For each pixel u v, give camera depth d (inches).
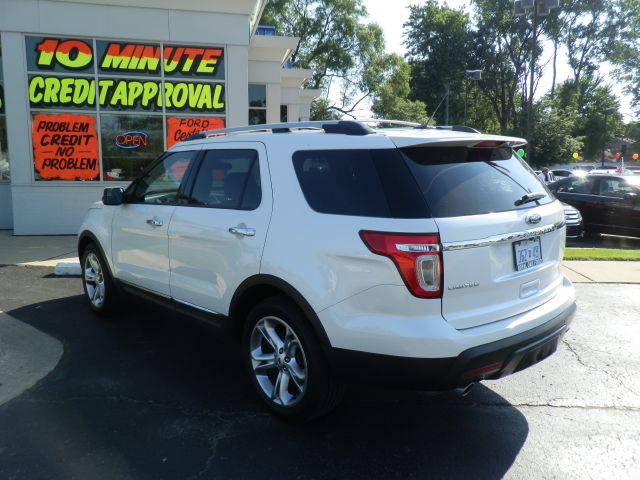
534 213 130.6
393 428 136.9
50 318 219.1
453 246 111.7
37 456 120.3
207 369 171.5
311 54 1675.7
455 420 141.6
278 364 137.9
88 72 408.5
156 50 418.3
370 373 116.9
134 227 185.5
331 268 119.7
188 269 161.5
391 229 111.6
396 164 118.0
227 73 431.8
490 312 119.3
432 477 115.6
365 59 1705.2
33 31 391.5
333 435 132.8
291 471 116.9
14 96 397.1
